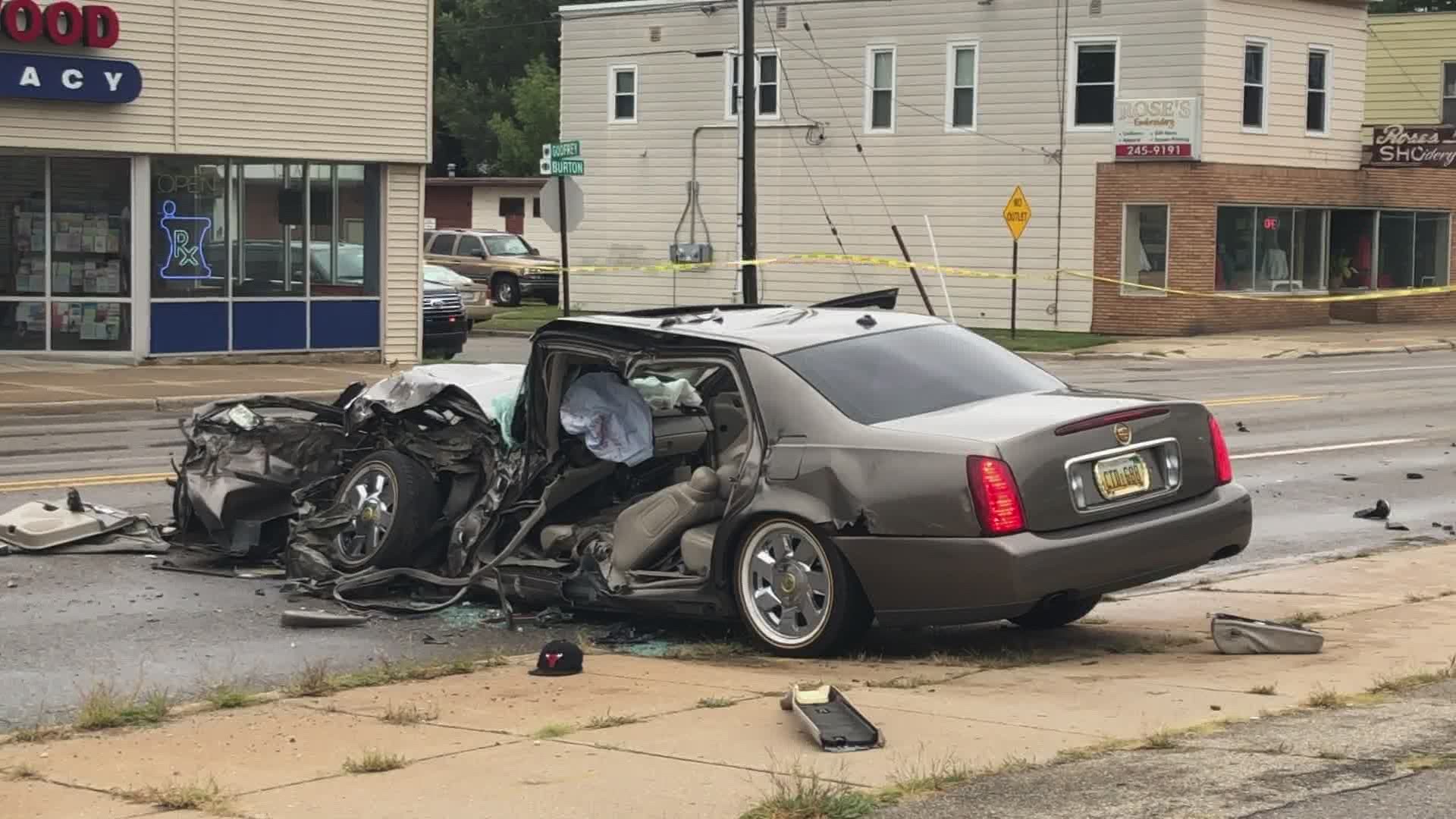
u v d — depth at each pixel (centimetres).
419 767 582
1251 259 3528
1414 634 798
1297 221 3622
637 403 872
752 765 573
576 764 580
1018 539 716
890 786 537
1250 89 3472
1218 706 645
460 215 5781
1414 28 4381
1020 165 3581
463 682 726
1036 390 822
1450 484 1399
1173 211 3391
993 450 721
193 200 2462
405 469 920
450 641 836
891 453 741
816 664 759
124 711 666
